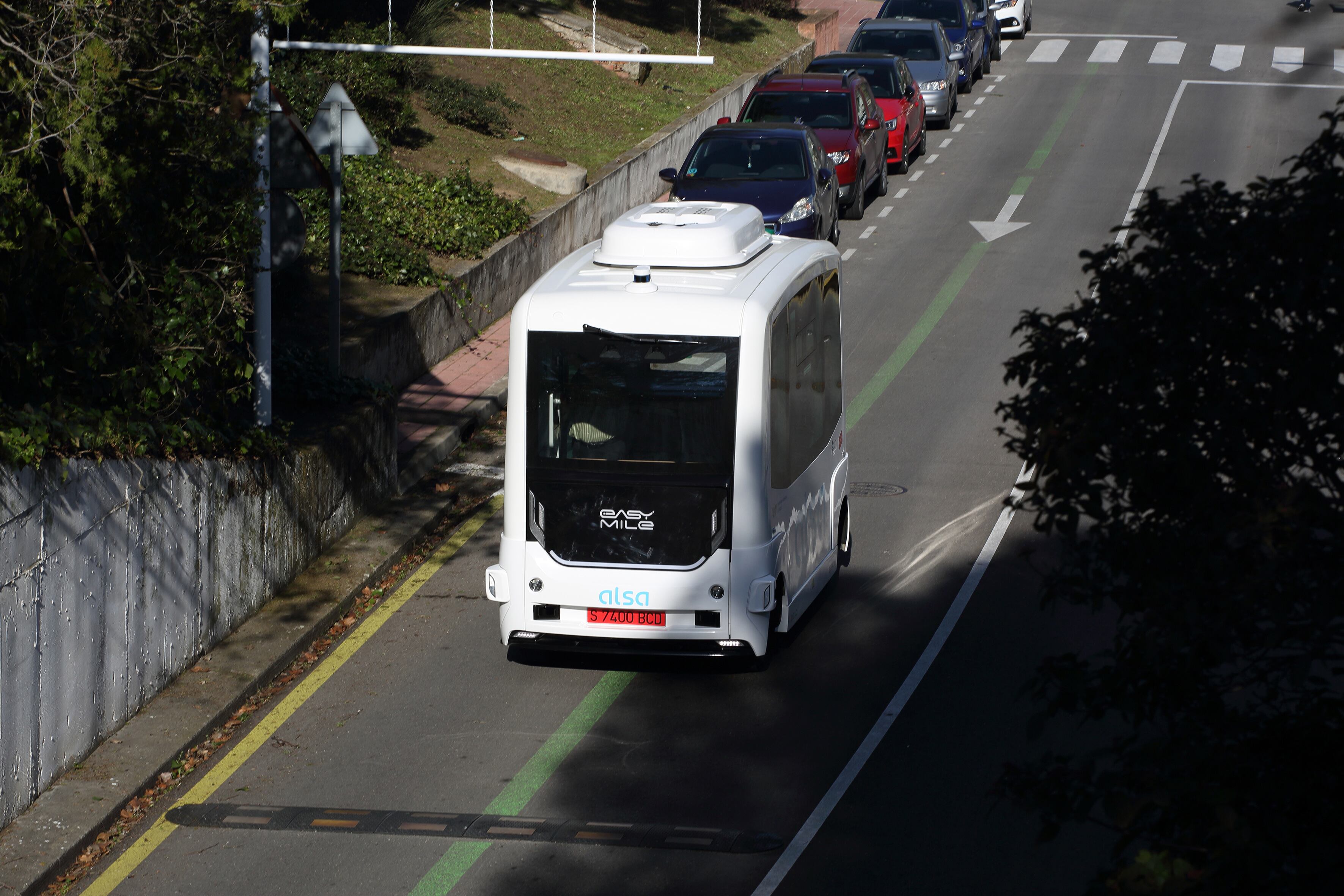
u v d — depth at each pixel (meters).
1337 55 84.94
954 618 23.80
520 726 20.17
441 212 43.62
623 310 20.67
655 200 60.50
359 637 23.42
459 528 28.61
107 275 21.05
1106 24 104.88
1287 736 9.58
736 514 20.69
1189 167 62.97
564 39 70.62
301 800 18.06
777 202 46.34
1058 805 10.07
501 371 38.66
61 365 19.39
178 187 21.64
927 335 42.09
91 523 18.23
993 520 28.50
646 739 19.70
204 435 21.61
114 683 19.05
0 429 16.58
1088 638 22.80
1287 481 9.38
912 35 73.56
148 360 21.30
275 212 26.45
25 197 18.28
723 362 20.56
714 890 15.77
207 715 19.81
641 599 20.84
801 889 15.76
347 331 34.91
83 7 18.38
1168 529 9.66
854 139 55.22
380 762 19.09
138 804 17.83
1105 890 9.32
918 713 20.30
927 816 17.38
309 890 15.91
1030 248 51.56
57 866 16.11
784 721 20.19
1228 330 9.38
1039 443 9.99
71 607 17.83
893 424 34.75
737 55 81.06
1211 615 9.30
